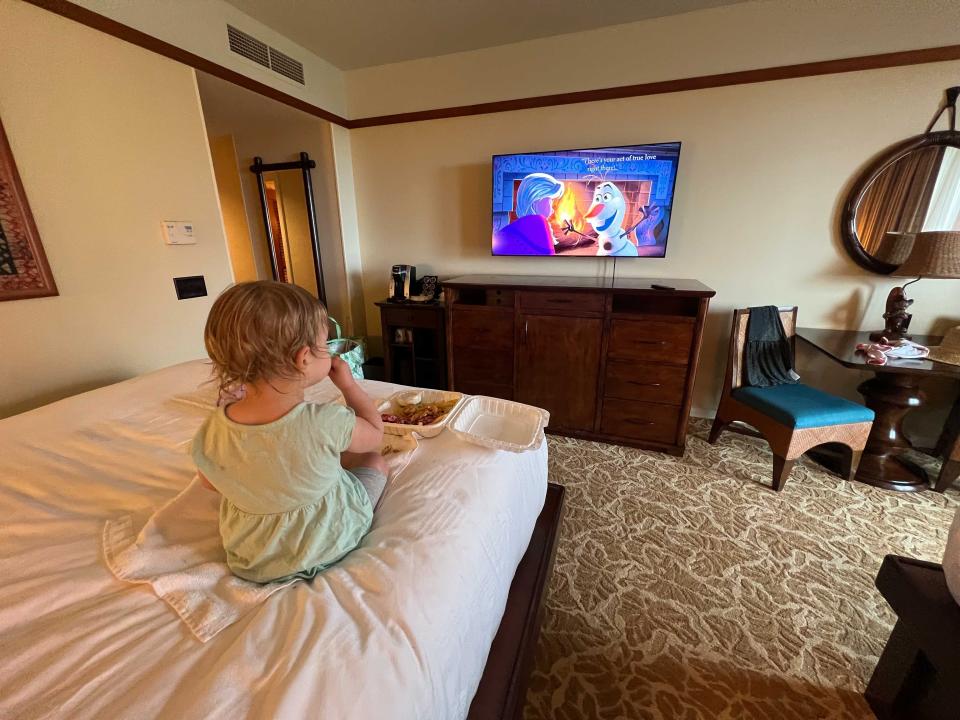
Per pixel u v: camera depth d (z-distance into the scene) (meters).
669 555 1.52
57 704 0.47
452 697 0.59
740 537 1.61
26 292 1.38
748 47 2.03
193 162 1.89
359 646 0.53
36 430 1.11
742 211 2.26
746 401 2.04
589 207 2.38
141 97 1.66
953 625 0.78
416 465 0.98
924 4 1.77
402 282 2.81
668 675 1.10
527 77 2.41
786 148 2.11
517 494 1.00
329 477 0.70
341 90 2.78
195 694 0.47
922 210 1.99
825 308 2.26
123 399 1.31
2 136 1.29
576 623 1.25
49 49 1.38
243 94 2.19
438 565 0.69
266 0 1.95
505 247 2.62
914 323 2.12
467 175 2.72
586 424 2.38
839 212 2.12
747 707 1.03
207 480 0.69
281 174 2.94
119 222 1.63
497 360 2.46
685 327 2.04
